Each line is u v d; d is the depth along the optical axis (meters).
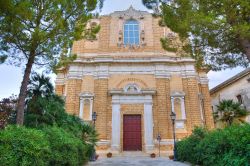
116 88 24.95
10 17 10.95
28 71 12.12
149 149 22.98
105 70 25.72
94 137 17.80
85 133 17.45
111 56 26.19
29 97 14.91
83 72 26.00
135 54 26.86
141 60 26.03
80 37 12.71
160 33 27.69
